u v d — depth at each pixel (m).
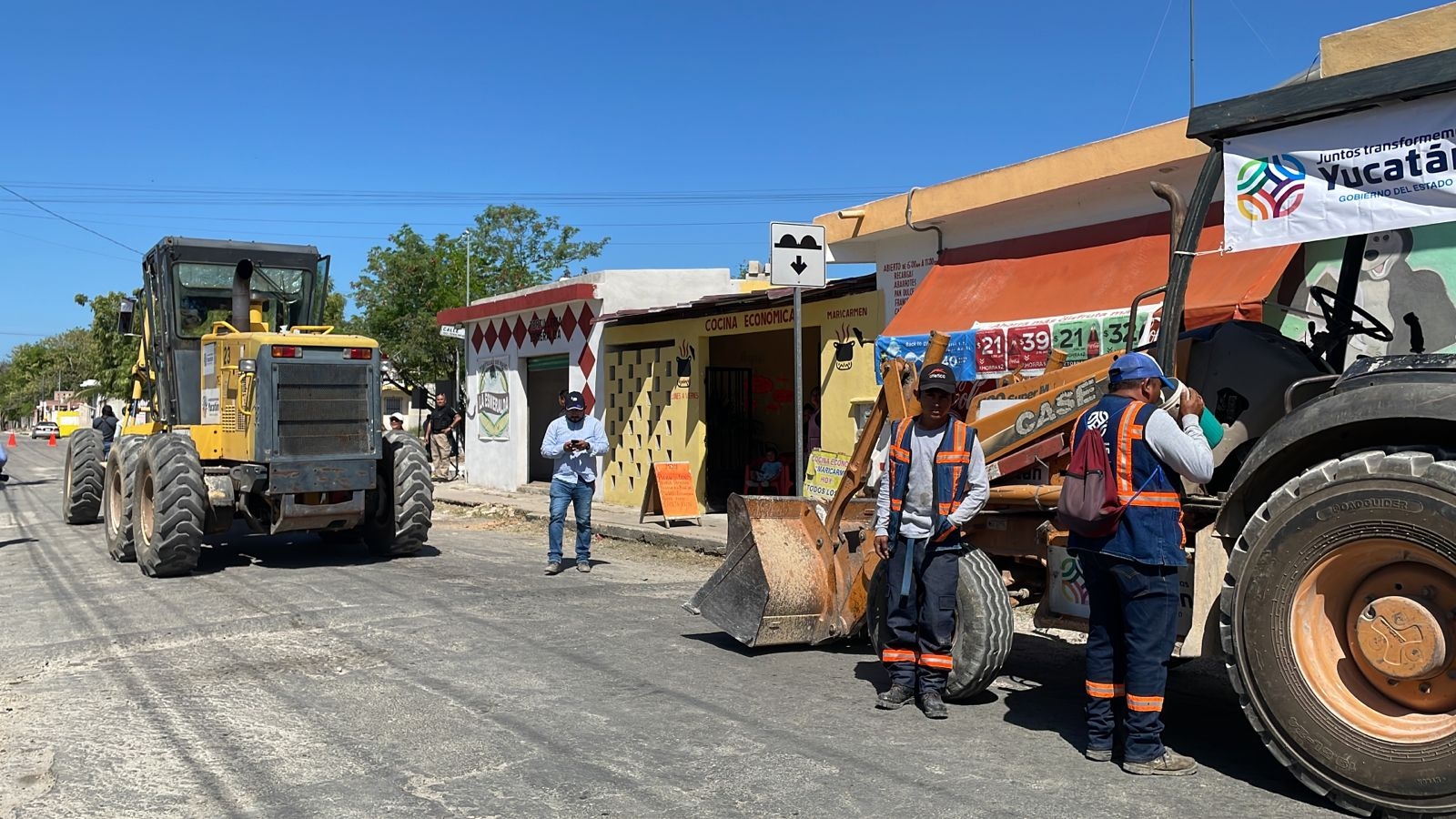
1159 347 5.32
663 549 12.65
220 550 12.37
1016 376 7.00
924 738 5.33
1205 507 5.15
